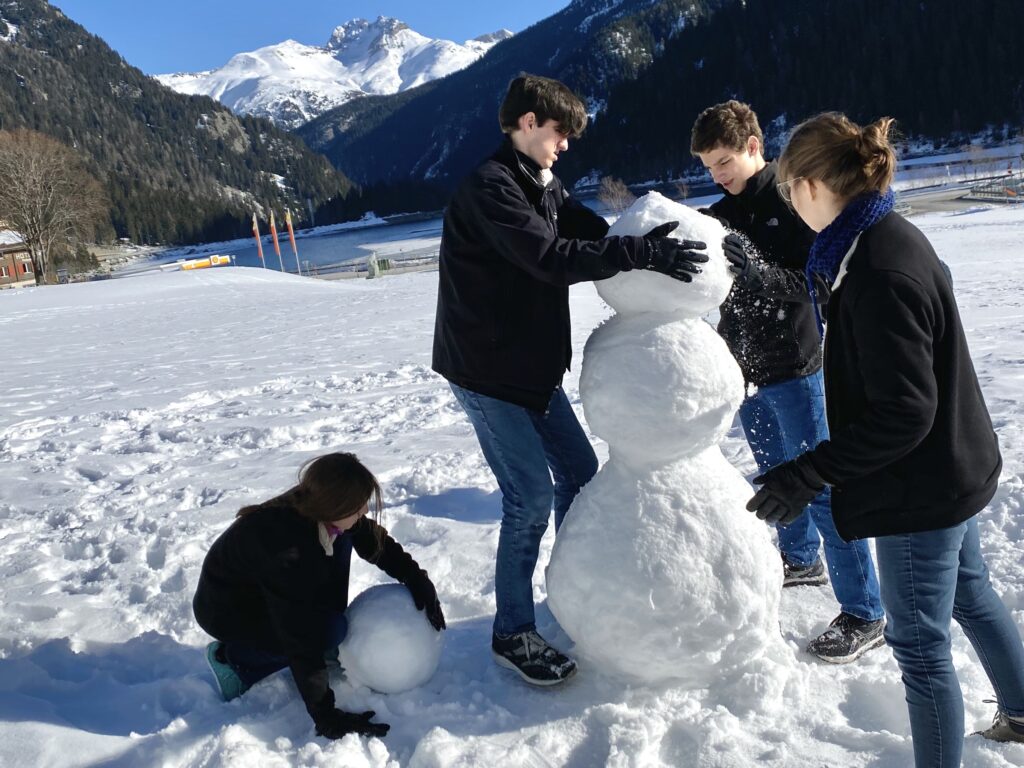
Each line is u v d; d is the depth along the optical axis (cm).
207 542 383
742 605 227
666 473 232
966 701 222
